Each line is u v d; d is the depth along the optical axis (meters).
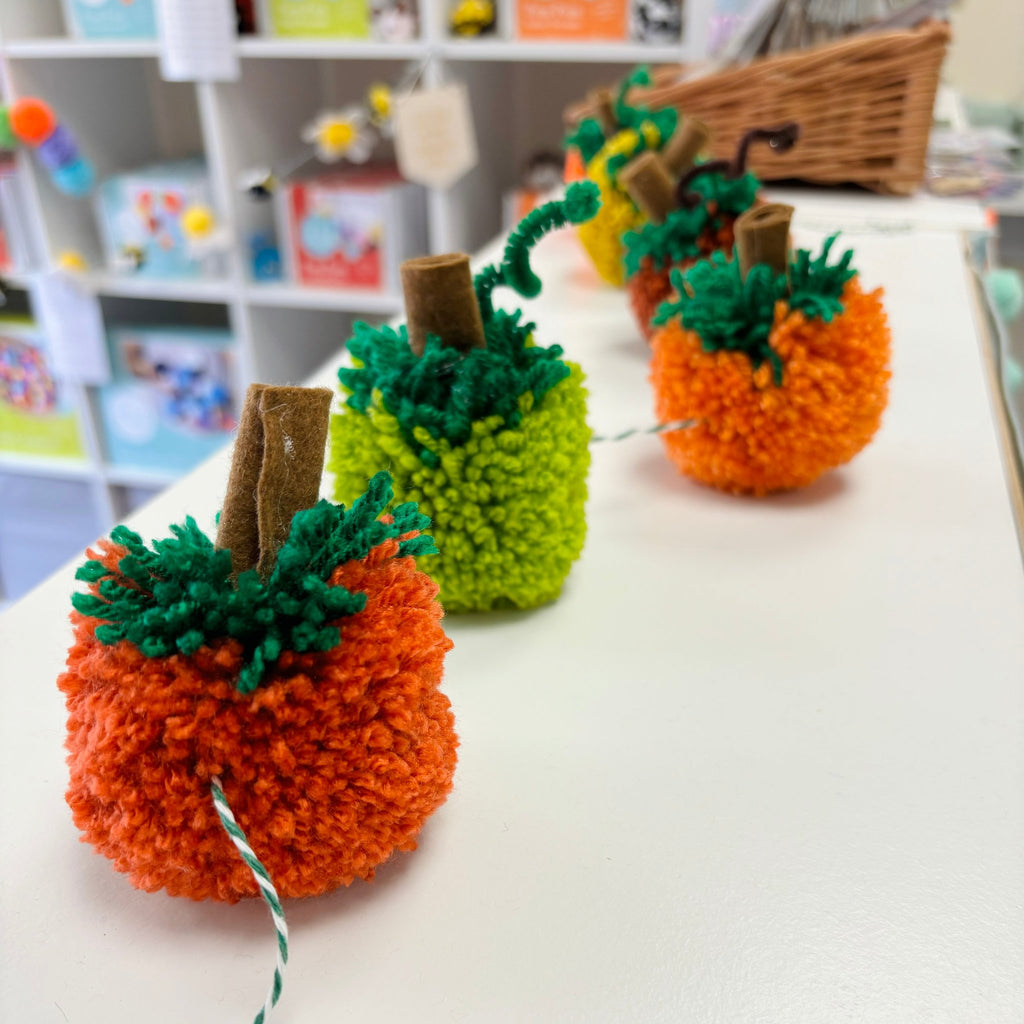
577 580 0.60
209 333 1.96
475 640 0.54
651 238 0.84
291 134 1.94
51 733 0.47
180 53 1.61
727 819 0.41
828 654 0.52
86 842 0.38
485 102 1.83
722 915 0.37
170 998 0.34
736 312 0.64
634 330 1.00
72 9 1.70
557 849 0.40
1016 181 1.40
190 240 1.77
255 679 0.34
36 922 0.37
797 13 1.38
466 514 0.51
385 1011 0.34
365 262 1.79
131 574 0.35
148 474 2.08
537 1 1.57
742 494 0.70
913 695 0.49
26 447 2.15
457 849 0.40
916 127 1.26
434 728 0.39
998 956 0.35
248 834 0.35
